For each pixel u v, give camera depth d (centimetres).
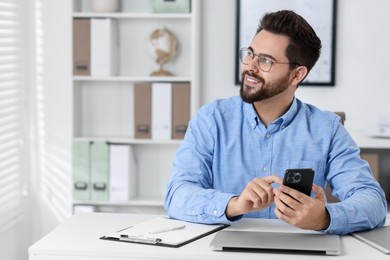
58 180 486
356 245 226
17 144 463
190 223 247
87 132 479
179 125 448
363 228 241
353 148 273
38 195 489
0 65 433
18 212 464
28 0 475
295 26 258
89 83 475
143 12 467
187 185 257
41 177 488
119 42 470
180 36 467
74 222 252
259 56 257
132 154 462
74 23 450
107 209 470
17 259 464
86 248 216
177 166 272
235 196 243
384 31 461
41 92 481
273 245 215
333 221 232
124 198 453
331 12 460
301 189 232
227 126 275
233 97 283
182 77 451
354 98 466
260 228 242
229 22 469
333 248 213
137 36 469
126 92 475
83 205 459
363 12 461
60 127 482
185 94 446
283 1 462
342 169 267
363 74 464
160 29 456
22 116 472
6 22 443
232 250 215
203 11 469
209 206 243
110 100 476
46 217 490
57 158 484
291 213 229
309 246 215
